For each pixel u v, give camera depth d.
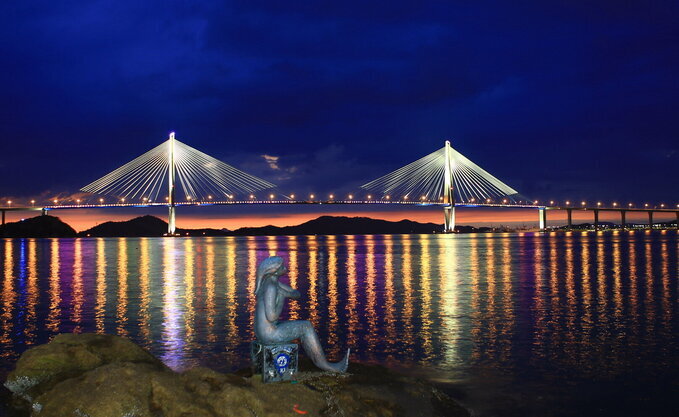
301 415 6.82
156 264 58.94
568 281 34.34
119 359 8.55
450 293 27.81
